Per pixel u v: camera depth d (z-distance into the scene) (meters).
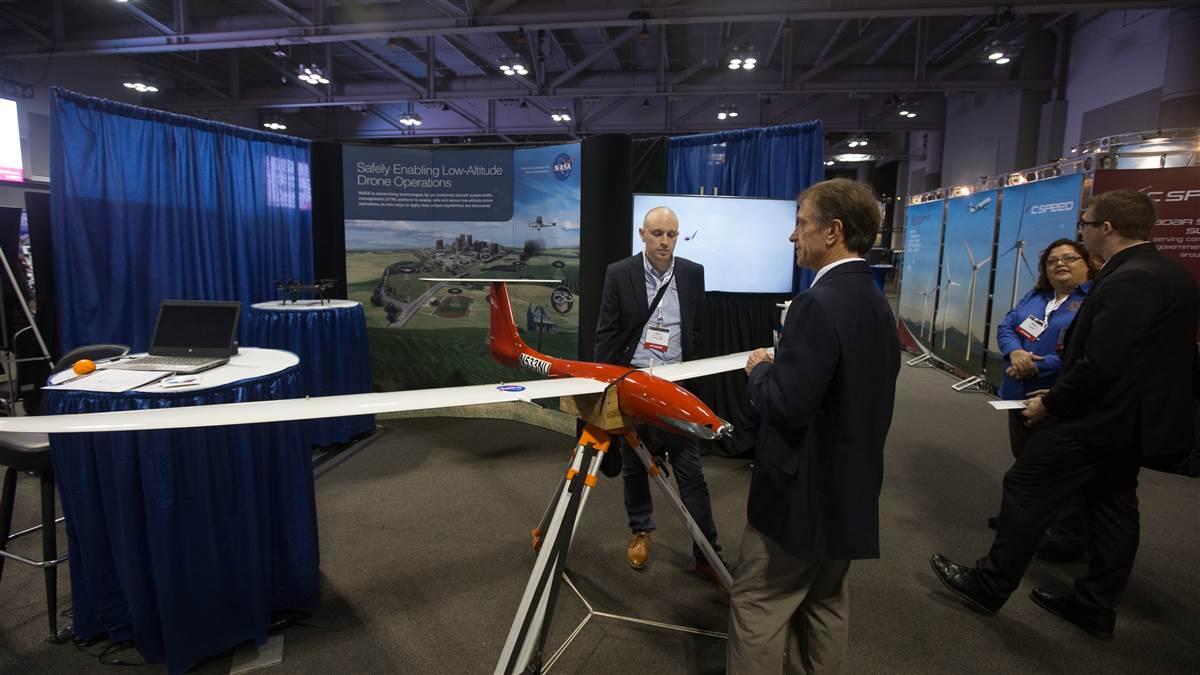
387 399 1.48
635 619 1.95
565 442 3.89
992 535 2.64
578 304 3.97
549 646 1.84
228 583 1.73
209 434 1.64
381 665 1.76
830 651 1.37
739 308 3.49
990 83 8.92
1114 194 1.76
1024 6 5.70
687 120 12.54
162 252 3.29
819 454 1.19
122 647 1.80
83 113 2.93
